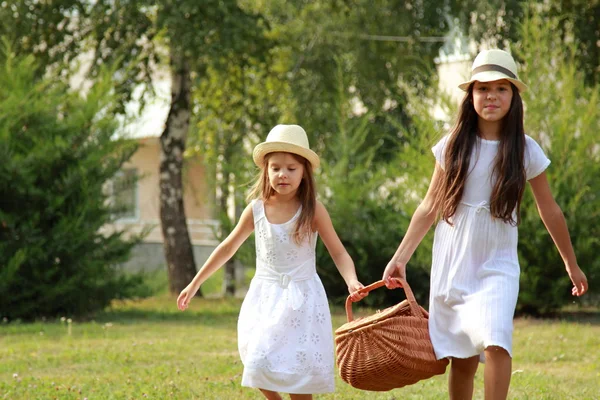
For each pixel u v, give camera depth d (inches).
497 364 230.8
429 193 263.7
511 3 777.6
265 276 269.9
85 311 684.1
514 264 245.9
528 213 634.8
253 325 264.4
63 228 647.8
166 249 899.4
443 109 687.7
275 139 267.9
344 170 762.8
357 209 741.9
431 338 249.8
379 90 900.6
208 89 953.5
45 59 813.2
